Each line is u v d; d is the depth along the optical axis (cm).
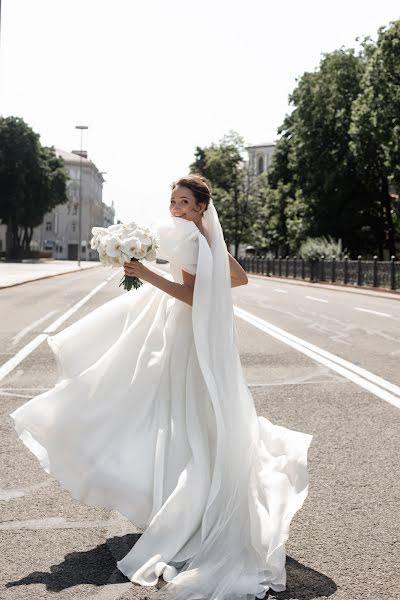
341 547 346
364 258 6291
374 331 1413
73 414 321
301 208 6150
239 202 8369
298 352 1090
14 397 709
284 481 312
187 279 319
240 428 315
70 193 14188
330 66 5747
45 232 14088
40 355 1014
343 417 634
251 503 307
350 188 5891
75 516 385
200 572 288
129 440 320
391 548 345
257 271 6819
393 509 402
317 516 391
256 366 943
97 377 325
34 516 384
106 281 3588
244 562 301
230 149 8638
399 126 4512
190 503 303
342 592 295
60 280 3712
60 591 290
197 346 309
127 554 308
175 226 315
